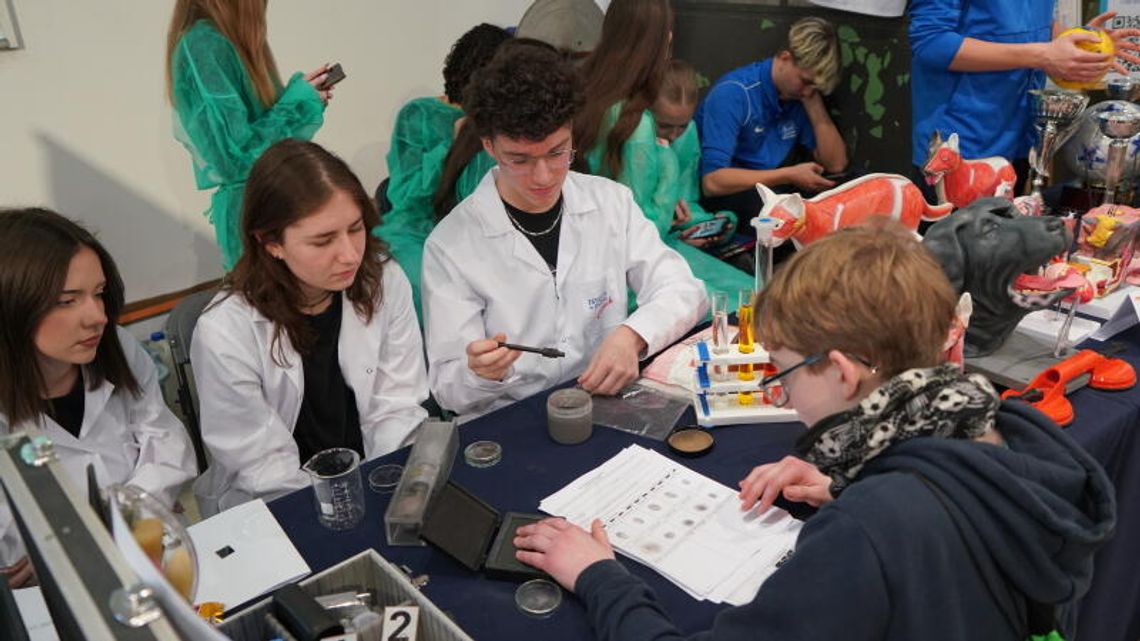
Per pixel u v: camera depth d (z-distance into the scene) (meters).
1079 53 2.20
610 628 0.92
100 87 2.72
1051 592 0.78
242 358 1.56
